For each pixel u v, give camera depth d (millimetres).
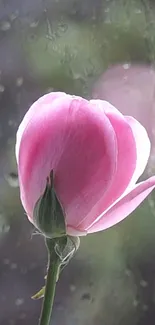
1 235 551
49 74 558
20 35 566
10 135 556
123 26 562
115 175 248
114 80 552
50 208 239
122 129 249
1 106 562
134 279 542
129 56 556
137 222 546
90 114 244
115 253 546
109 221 252
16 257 550
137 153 264
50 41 560
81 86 554
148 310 537
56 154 244
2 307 545
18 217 552
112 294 543
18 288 547
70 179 243
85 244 547
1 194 553
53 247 245
